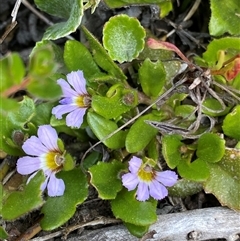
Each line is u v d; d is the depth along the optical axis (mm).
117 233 87
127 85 93
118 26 93
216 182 88
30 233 89
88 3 93
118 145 89
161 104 91
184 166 88
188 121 94
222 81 95
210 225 86
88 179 90
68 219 84
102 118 88
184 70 94
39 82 61
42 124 92
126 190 87
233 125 89
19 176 94
